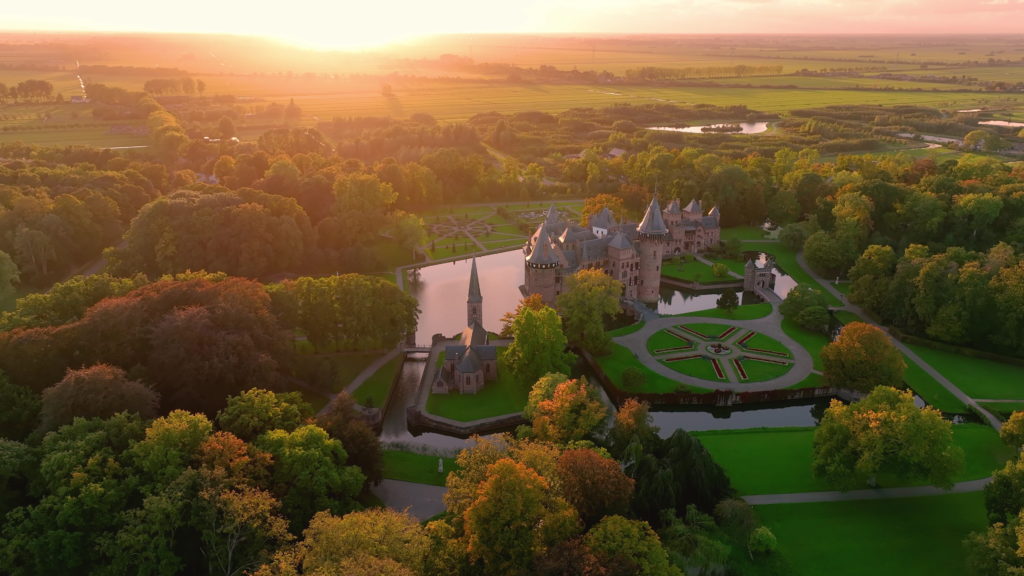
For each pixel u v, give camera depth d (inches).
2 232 7066.9
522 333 5211.6
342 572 2527.1
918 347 6136.8
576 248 7293.3
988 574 3080.7
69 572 2987.2
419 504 3880.4
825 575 3356.3
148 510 3029.0
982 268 6210.6
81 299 4916.3
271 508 3169.3
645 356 5915.4
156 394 3937.0
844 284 7755.9
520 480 3026.6
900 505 3900.1
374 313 5565.9
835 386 5300.2
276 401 3973.9
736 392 5251.0
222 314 4552.2
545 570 2716.5
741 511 3499.0
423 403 5073.8
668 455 3764.8
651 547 2901.1
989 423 4845.0
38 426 3754.9
